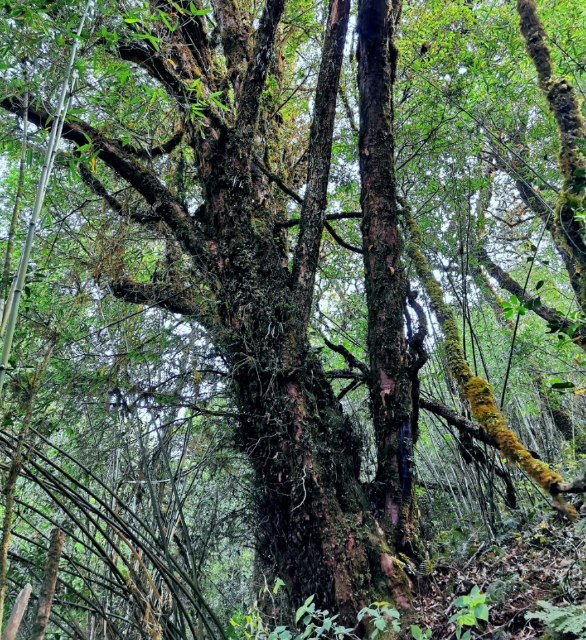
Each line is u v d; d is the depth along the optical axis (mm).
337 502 3035
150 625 2141
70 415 3602
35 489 3529
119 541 3410
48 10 2127
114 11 2609
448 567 3090
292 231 6012
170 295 3879
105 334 3826
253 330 3453
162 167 4434
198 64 4250
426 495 4699
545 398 5254
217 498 3754
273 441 3195
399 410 3260
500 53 4793
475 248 5055
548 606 2193
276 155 5363
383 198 3617
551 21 4125
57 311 3258
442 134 4996
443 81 5152
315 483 3000
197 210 4051
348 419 3529
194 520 3814
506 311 2293
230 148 3910
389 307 3430
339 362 5730
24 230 3381
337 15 3998
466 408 3625
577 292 2594
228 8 4773
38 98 2287
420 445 5418
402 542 3000
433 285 3154
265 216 3998
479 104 4789
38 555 2510
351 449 3383
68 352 3514
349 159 5590
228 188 3857
